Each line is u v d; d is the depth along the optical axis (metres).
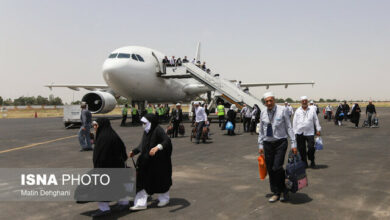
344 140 12.15
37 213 4.40
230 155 9.03
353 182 5.70
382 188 5.25
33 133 16.97
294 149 4.70
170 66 24.38
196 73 23.19
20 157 9.10
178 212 4.30
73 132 17.42
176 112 14.03
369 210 4.18
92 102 23.42
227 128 14.41
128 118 31.61
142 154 4.47
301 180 4.63
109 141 4.21
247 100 21.89
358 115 18.16
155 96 24.67
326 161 7.82
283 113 4.69
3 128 20.97
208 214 4.19
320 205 4.45
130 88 21.25
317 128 7.07
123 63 20.23
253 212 4.23
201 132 11.88
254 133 15.66
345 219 3.87
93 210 4.53
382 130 16.45
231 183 5.82
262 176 4.79
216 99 25.23
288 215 4.07
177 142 12.27
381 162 7.61
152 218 4.10
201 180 6.09
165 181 4.48
